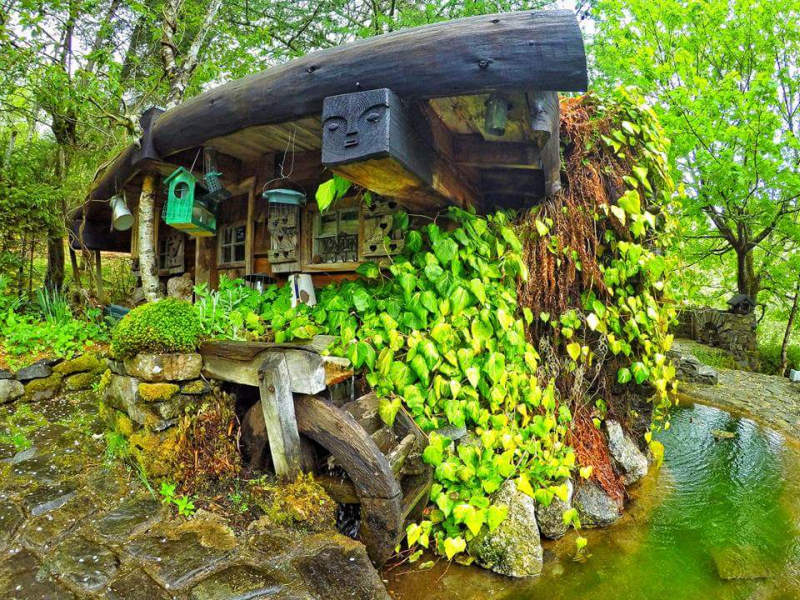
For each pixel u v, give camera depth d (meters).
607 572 2.47
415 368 2.47
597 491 3.06
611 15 9.41
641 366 3.10
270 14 8.62
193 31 6.41
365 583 1.80
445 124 2.55
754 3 8.54
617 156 3.29
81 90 4.13
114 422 2.77
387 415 2.36
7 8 3.89
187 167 3.50
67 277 6.96
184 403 2.47
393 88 1.92
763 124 7.84
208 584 1.68
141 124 3.30
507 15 1.83
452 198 2.67
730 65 9.48
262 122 2.46
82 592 1.63
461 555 2.52
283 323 3.01
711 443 4.74
